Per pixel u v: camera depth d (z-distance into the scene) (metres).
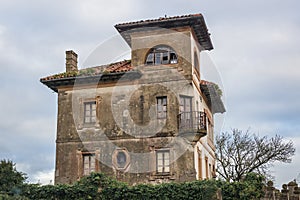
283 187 25.59
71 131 21.45
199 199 16.72
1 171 17.28
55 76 22.02
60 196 17.56
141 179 19.77
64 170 21.08
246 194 16.70
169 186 17.17
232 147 30.86
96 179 17.58
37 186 17.73
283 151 30.72
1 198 16.00
